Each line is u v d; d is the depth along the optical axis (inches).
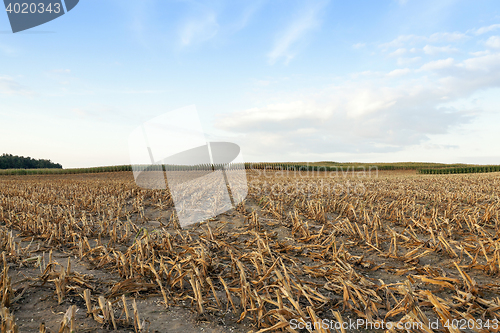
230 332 86.4
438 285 120.0
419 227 209.2
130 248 136.3
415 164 2369.6
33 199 334.3
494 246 152.7
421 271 130.8
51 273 112.0
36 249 165.6
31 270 132.5
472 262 139.5
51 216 236.8
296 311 89.6
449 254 158.6
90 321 87.6
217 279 124.4
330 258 152.9
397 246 179.5
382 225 219.8
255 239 168.6
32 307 96.7
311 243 183.0
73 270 135.7
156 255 147.2
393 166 2057.1
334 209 272.1
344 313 96.9
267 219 239.8
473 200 317.7
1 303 89.3
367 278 130.7
